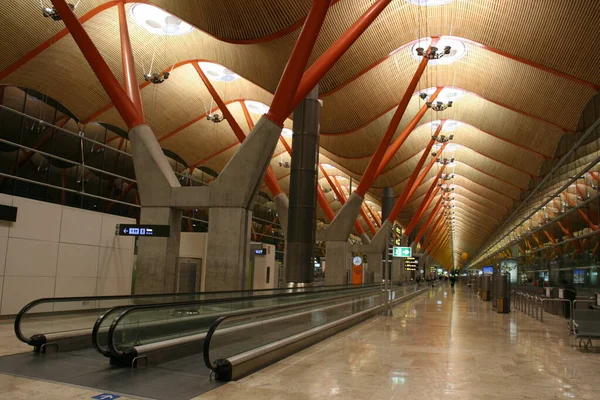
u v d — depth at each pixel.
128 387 6.50
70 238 16.47
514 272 41.31
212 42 24.31
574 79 21.80
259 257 28.12
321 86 23.81
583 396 6.58
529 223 38.56
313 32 15.58
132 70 18.42
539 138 30.91
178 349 9.15
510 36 22.06
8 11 20.55
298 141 23.06
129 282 19.00
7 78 23.12
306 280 22.30
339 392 6.53
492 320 17.97
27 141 24.22
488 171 48.75
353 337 12.53
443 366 8.56
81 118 27.66
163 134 34.56
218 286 15.98
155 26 25.11
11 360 8.16
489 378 7.62
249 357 7.70
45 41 22.48
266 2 17.94
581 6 18.62
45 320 9.00
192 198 16.64
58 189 25.70
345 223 30.17
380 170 34.25
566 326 15.98
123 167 30.78
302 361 8.85
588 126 22.38
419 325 15.79
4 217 14.12
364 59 23.17
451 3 21.80
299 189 22.70
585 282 21.64
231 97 33.38
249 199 16.52
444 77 30.19
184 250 23.55
